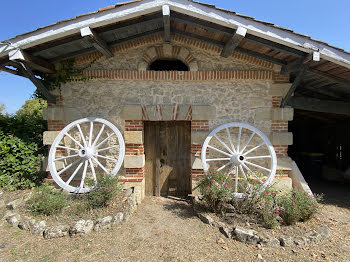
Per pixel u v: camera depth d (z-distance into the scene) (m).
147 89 4.21
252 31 3.11
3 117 4.58
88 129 4.25
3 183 4.18
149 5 3.08
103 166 4.15
